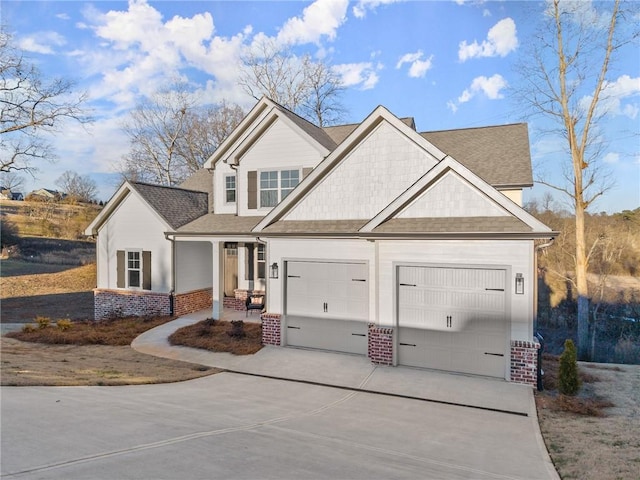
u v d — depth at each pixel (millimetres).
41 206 48156
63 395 7723
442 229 10359
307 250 12688
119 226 18391
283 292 13023
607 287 26562
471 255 10203
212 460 4957
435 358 10727
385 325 11203
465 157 15484
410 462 5445
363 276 12102
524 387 9523
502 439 6723
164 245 17484
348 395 9227
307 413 7840
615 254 28219
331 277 12492
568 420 7777
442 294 10633
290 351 12500
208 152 41969
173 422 6531
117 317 17984
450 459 5699
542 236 9422
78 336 14578
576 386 9109
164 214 17484
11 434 5434
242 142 17156
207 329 14664
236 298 18531
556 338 24250
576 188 21828
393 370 10781
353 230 12000
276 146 16828
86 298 26344
